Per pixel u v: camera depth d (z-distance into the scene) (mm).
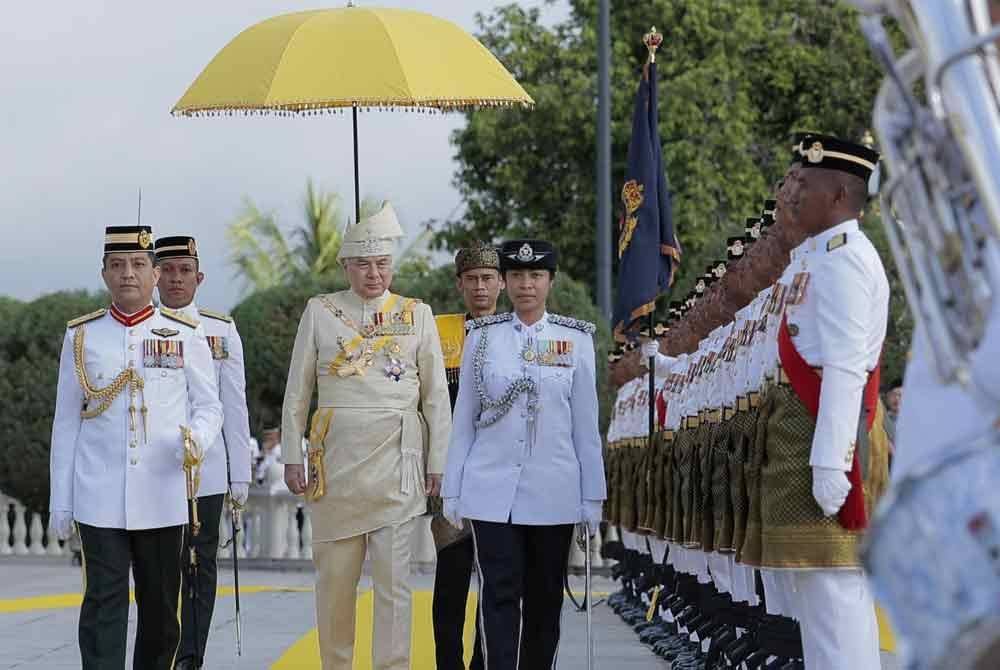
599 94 35812
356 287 12852
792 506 9367
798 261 9922
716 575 14445
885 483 9961
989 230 3824
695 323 15664
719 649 14164
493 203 51594
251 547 31516
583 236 49562
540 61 49875
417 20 14078
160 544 12445
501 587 11922
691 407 14914
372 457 12492
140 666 12562
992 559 3504
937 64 3770
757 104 52562
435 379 12922
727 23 50438
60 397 12523
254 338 38781
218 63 13977
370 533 12516
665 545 17766
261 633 18906
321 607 12680
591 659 12359
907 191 4117
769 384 9906
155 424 12398
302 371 12773
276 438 32062
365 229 12781
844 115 51938
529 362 12133
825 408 8992
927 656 3561
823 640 9305
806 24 53375
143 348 12469
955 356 3859
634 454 19359
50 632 18938
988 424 3770
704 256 43781
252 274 66625
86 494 12258
